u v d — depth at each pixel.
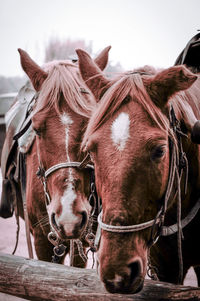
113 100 1.35
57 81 2.05
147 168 1.28
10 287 1.71
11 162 2.67
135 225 1.28
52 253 2.33
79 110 1.97
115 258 1.25
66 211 1.81
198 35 2.24
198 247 1.91
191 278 3.37
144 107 1.32
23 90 2.78
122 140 1.28
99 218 1.39
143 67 1.60
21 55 2.20
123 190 1.26
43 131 1.97
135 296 1.38
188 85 1.36
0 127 6.91
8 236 4.76
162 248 1.86
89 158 1.72
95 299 1.45
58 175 1.89
